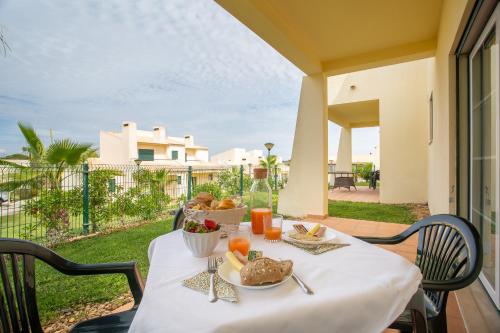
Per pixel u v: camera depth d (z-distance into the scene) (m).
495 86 1.86
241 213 1.39
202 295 0.79
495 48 1.84
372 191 10.59
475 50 2.29
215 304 0.74
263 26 3.25
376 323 0.76
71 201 4.27
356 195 9.23
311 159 5.11
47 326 1.82
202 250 1.08
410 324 1.07
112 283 2.45
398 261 1.03
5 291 1.00
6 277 1.01
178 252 1.16
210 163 24.41
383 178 7.04
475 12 1.86
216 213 1.31
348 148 11.22
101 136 19.80
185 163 20.89
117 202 4.86
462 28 2.15
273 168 10.12
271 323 0.67
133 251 3.37
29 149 4.91
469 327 1.64
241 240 1.13
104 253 3.31
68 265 1.19
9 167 3.88
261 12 2.98
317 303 0.74
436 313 1.19
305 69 4.77
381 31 3.78
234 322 0.65
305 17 3.44
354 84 7.44
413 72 6.71
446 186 2.78
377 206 6.53
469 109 2.49
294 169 5.30
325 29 3.75
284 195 5.40
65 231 4.12
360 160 23.64
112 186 4.89
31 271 1.08
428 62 5.88
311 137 5.11
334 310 0.74
